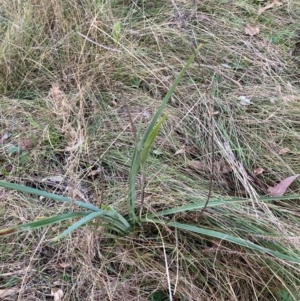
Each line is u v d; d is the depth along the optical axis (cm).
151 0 137
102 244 82
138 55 118
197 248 81
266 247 79
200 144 100
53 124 104
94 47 117
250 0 139
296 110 106
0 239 85
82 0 122
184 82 113
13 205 90
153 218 81
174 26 129
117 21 120
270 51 123
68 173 92
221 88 113
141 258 79
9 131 105
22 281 79
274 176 96
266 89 113
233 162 94
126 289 77
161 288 77
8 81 116
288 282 77
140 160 70
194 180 93
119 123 104
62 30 120
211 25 130
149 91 113
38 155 99
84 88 109
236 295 77
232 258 79
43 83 116
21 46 118
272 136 102
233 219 83
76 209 86
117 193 90
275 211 88
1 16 128
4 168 98
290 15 135
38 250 83
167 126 103
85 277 79
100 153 98
